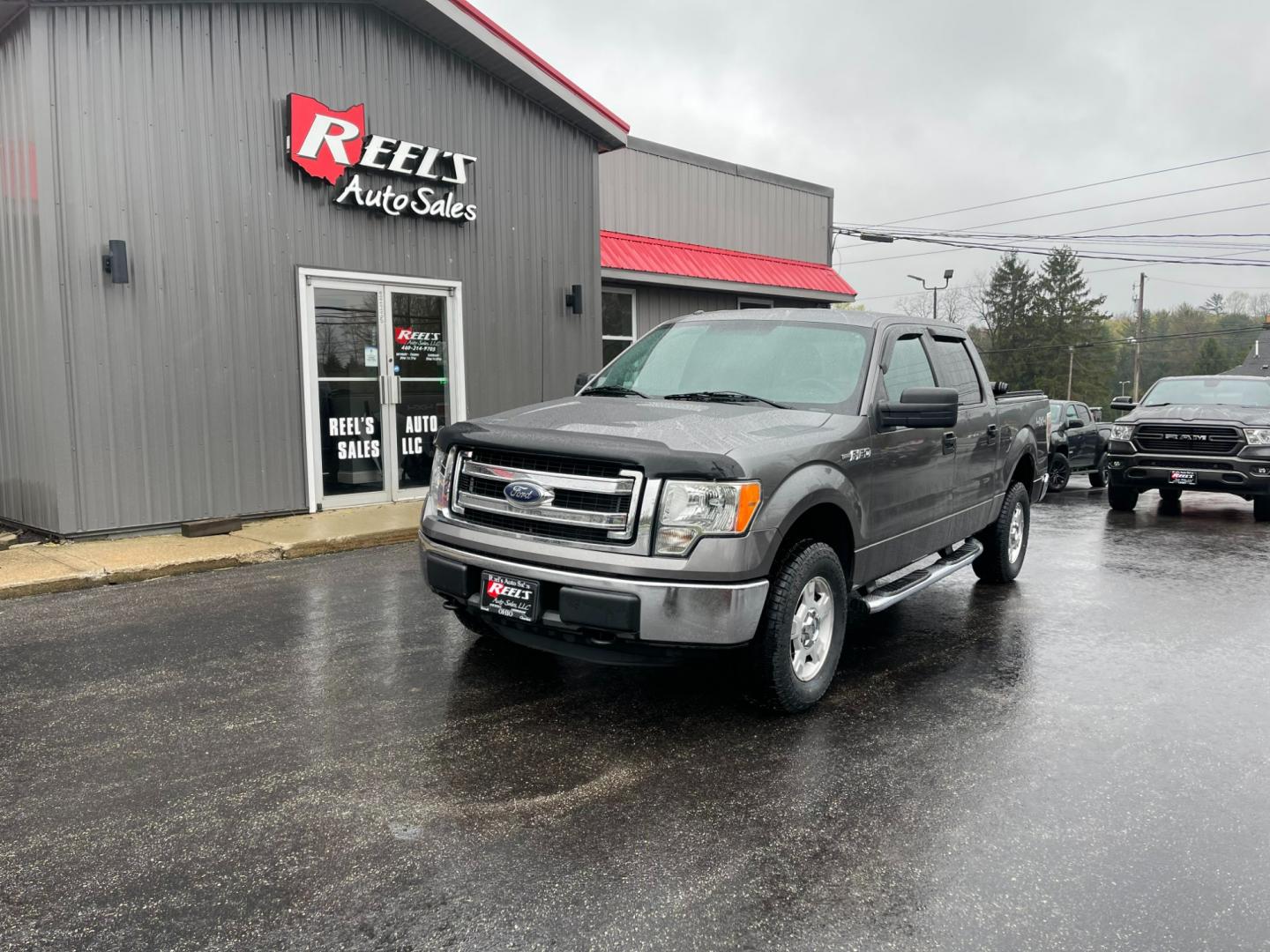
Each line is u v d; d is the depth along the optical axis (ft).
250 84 28.94
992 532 23.81
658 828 10.95
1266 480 36.94
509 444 14.20
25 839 10.50
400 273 33.45
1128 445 40.11
